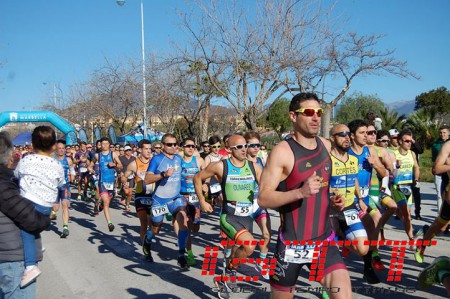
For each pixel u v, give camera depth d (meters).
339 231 4.70
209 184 7.27
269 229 5.73
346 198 4.68
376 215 5.39
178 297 4.98
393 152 7.19
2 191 3.04
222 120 28.36
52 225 10.25
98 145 12.45
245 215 5.07
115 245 7.91
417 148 9.33
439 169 5.30
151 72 21.95
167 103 22.92
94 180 11.87
